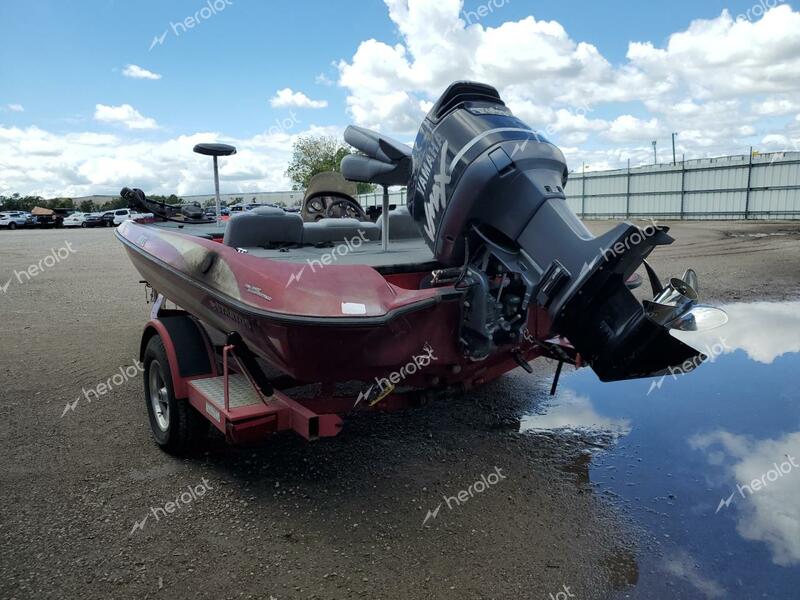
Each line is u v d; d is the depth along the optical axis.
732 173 28.41
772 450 3.86
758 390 4.95
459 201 3.18
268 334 2.95
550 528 3.00
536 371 5.69
